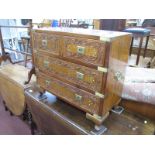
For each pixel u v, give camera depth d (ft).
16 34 9.24
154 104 3.32
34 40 3.41
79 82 2.83
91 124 3.09
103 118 2.84
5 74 5.64
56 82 3.29
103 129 2.98
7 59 6.82
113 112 3.50
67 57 2.85
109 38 2.22
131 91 3.49
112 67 2.50
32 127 5.24
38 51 3.42
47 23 7.11
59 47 2.94
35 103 3.92
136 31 6.86
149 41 8.95
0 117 6.38
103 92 2.54
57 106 3.61
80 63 2.69
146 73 4.15
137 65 6.91
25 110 5.25
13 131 5.61
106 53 2.30
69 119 3.21
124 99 3.63
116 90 3.02
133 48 9.18
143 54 8.77
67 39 2.74
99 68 2.45
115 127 3.06
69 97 3.14
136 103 3.51
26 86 4.64
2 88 6.04
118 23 9.04
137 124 3.17
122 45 2.64
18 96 4.99
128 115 3.43
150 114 3.40
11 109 5.87
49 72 3.36
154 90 3.40
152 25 9.88
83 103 2.92
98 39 2.33
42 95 3.96
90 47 2.45
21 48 8.98
